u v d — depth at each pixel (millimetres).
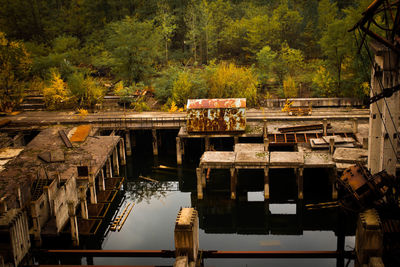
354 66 68812
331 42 70562
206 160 48406
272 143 53688
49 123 63656
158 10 99688
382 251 33562
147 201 51531
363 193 33312
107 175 54031
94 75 88188
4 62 75062
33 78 84938
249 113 65312
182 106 73000
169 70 79438
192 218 35281
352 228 44094
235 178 48906
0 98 71500
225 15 96562
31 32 100312
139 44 80625
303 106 66250
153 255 37750
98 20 104438
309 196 49219
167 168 59312
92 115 67875
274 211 47594
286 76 78125
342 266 37250
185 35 98125
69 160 49000
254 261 39031
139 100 73188
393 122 36938
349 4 100000
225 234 44531
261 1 105812
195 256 35844
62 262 39281
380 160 38812
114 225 45438
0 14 97938
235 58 94000
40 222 39188
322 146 50781
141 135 68750
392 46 32625
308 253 37656
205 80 75312
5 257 35312
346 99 67125
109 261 39719
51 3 108438
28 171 46156
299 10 100688
